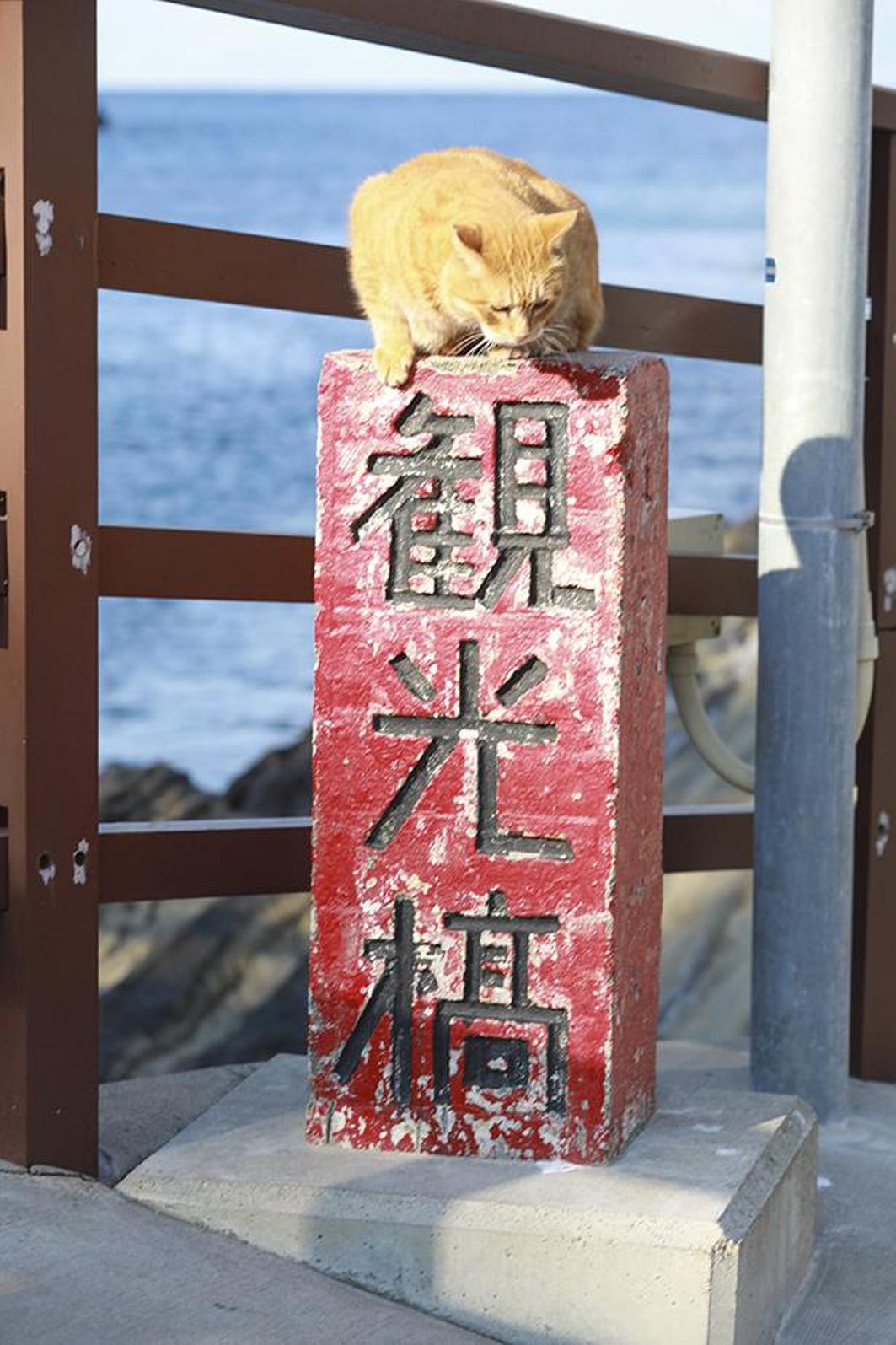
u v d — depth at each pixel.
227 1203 3.26
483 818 3.31
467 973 3.34
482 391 3.25
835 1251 3.66
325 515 3.35
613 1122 3.31
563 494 3.23
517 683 3.28
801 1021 4.29
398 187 3.76
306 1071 3.90
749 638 11.64
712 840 4.80
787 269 4.19
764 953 4.32
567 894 3.27
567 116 87.81
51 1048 3.45
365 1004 3.39
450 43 3.96
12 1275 3.05
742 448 32.75
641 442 3.27
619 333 4.54
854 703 4.28
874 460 4.64
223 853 4.07
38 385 3.31
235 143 87.50
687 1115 3.59
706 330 4.70
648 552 3.35
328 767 3.38
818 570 4.20
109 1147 3.85
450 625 3.30
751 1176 3.27
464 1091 3.36
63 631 3.40
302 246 3.97
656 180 75.69
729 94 4.43
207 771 17.25
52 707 3.39
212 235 3.84
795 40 4.14
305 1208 3.22
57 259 3.33
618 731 3.23
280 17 3.77
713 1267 3.01
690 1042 5.01
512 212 3.54
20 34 3.23
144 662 20.77
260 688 20.05
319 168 80.31
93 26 3.35
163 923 8.38
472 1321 3.14
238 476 31.50
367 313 3.78
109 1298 3.01
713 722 10.95
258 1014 8.00
